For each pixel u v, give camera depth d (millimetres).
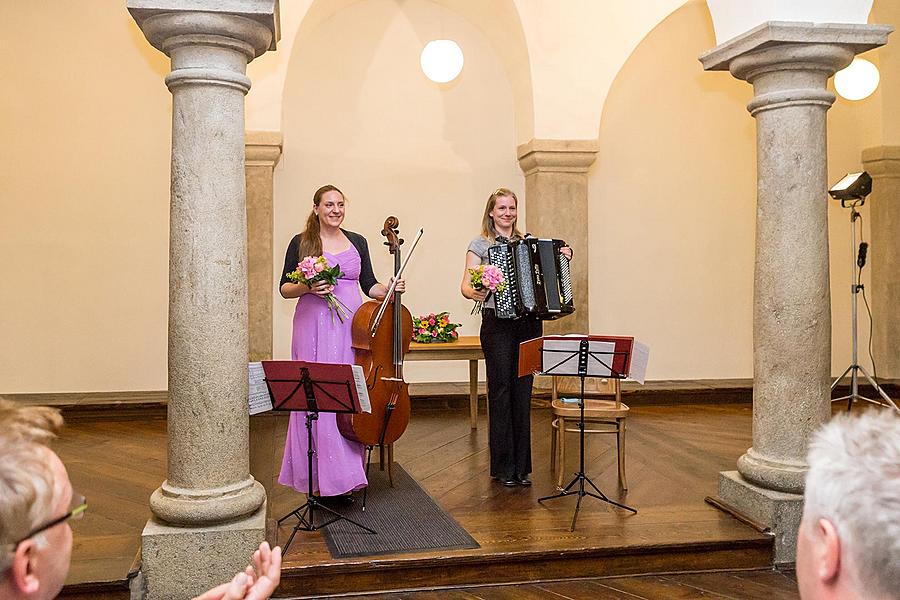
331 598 3879
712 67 4855
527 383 5262
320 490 4633
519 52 8203
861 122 9148
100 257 8047
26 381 7965
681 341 9102
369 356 4703
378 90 8414
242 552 3852
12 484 951
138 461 5883
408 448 6387
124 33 7992
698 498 4984
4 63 7832
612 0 8031
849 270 9219
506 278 5051
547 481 5379
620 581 4125
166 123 8102
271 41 4145
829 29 4320
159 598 3789
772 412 4508
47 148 7926
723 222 9141
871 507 887
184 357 3896
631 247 8953
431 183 8555
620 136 8883
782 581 4137
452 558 3992
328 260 4754
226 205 3932
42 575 990
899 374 9133
